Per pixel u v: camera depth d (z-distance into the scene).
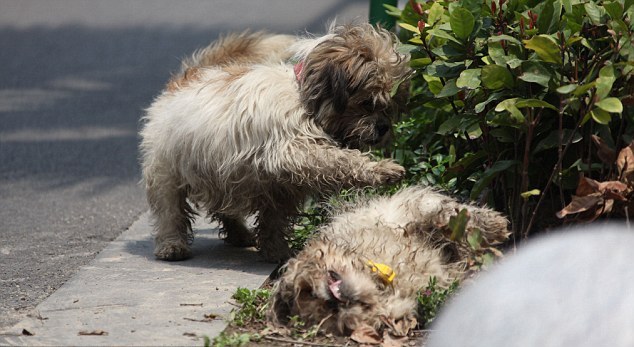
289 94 9.05
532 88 8.09
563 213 7.45
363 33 9.20
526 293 5.02
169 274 8.88
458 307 5.39
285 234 9.55
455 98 8.70
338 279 6.88
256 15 27.53
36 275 9.40
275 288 7.30
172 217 9.73
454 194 9.30
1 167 15.29
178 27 26.89
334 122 9.11
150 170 9.88
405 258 7.46
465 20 7.97
